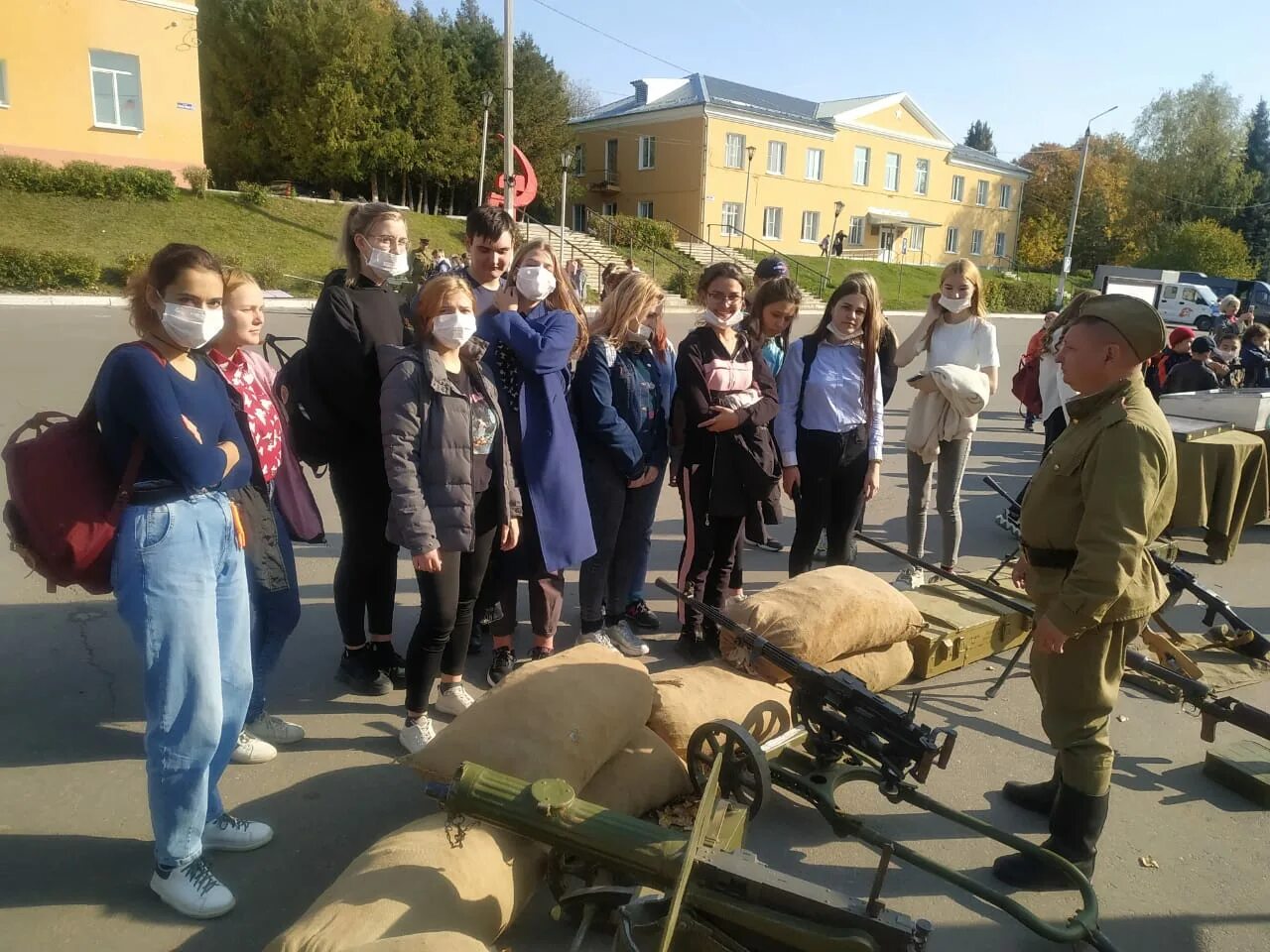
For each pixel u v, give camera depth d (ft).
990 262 184.34
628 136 143.74
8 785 10.43
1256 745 12.60
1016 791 11.25
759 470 13.80
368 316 11.66
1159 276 116.06
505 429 12.59
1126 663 12.23
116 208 79.56
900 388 50.93
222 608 8.66
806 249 151.64
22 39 78.54
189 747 8.11
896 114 158.81
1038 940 8.98
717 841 7.80
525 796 7.96
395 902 7.30
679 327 74.02
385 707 12.76
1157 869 10.18
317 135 108.27
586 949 8.35
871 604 12.95
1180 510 20.72
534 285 12.39
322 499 22.94
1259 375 36.88
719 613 11.30
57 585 8.10
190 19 86.84
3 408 28.48
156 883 8.62
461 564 11.59
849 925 6.95
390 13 118.32
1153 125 193.26
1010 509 23.27
